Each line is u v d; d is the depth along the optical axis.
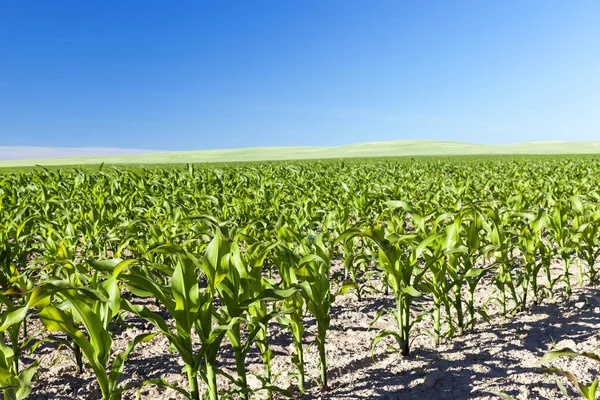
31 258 6.94
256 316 3.10
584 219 5.63
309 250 3.73
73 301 2.29
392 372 3.72
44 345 4.47
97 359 2.34
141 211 7.62
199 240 5.41
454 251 3.63
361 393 3.42
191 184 12.01
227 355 4.18
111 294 2.51
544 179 13.20
